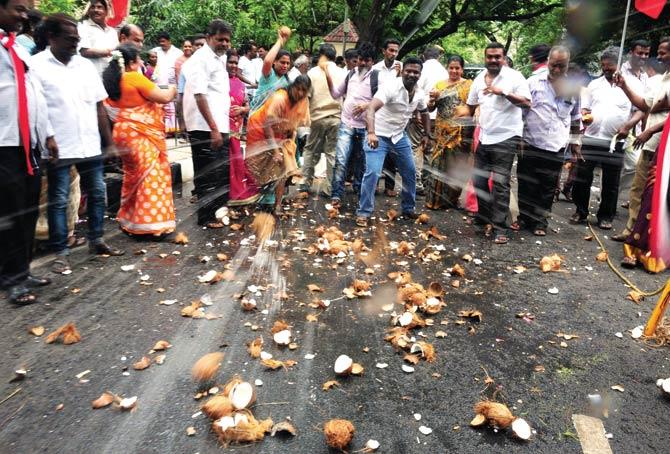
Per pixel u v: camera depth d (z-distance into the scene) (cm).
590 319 306
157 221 401
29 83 292
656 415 218
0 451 180
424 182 593
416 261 392
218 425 191
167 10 907
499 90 440
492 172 469
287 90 462
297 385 226
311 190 594
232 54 497
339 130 547
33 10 374
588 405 223
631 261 394
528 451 193
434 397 223
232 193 472
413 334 278
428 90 550
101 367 233
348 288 325
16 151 286
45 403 207
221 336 264
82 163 351
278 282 335
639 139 407
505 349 267
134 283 324
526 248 438
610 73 432
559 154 464
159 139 403
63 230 348
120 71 384
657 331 286
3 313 278
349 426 189
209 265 359
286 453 186
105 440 188
